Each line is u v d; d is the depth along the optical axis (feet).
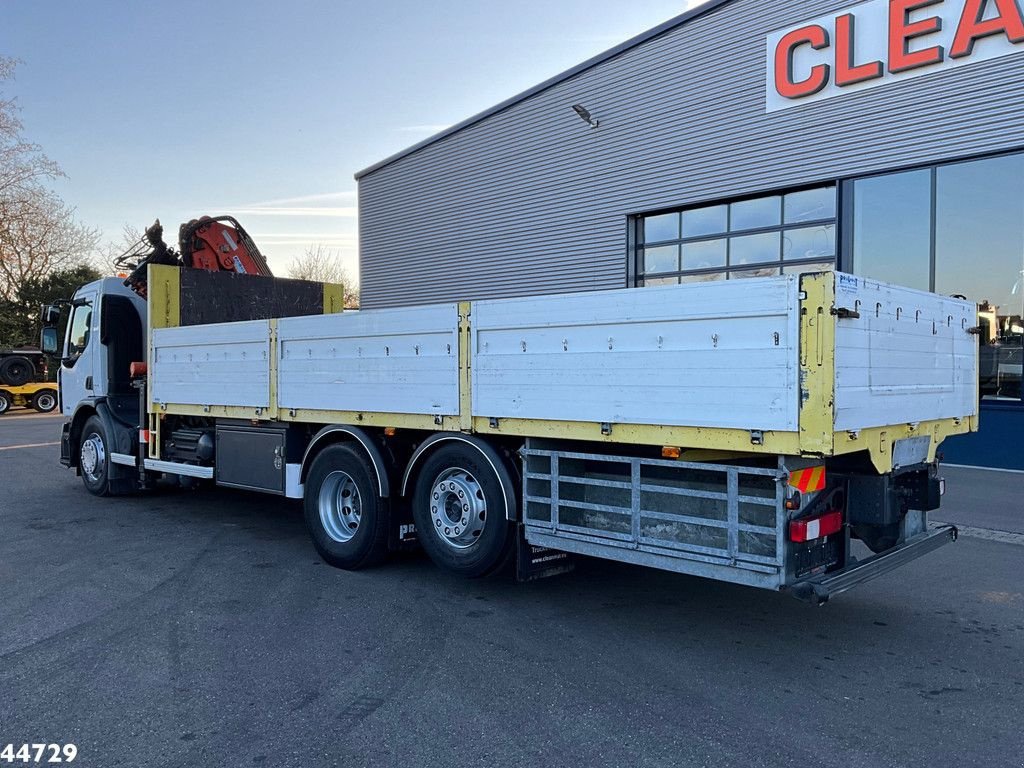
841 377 12.44
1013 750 11.30
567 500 16.39
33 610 17.66
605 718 12.29
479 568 18.04
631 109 48.78
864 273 39.24
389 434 19.94
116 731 11.84
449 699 12.98
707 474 14.37
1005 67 34.14
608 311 14.97
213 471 25.79
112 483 31.76
